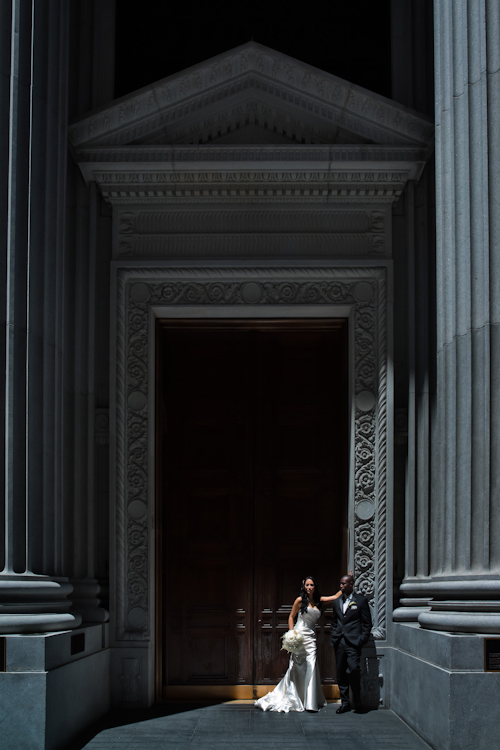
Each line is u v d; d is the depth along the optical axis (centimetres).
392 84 949
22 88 711
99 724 753
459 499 675
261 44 923
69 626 691
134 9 970
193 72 874
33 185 721
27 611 653
